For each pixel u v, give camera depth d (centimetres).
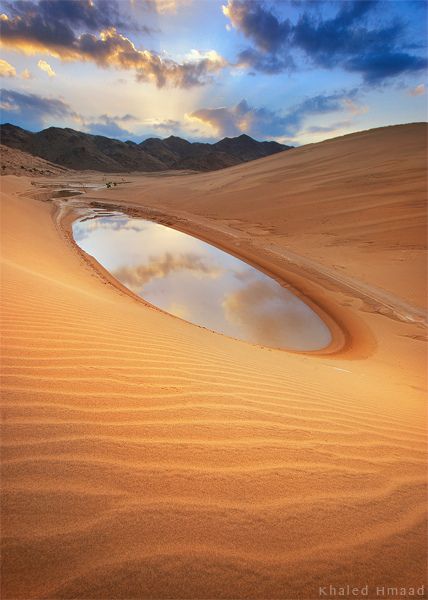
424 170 3144
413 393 538
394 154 4000
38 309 401
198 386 286
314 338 1081
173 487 159
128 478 158
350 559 141
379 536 156
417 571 141
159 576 119
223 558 130
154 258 1870
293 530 150
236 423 236
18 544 119
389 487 198
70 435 178
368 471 212
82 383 239
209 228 2659
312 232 2372
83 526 130
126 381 261
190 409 240
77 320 398
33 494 138
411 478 214
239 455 197
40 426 180
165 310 1180
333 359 845
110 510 139
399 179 3066
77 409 205
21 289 477
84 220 2881
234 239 2356
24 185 4619
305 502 169
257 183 4091
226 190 4003
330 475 198
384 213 2422
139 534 132
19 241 1319
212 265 1817
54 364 259
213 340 632
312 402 319
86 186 5512
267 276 1708
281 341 1034
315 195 3139
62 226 2455
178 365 329
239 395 289
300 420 268
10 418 181
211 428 221
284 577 128
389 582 134
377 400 407
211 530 141
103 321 434
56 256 1390
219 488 166
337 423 279
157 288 1405
